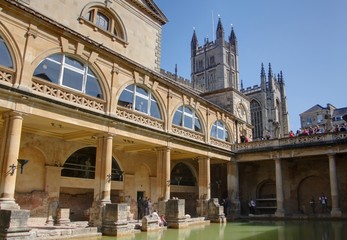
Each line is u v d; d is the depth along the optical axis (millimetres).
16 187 20797
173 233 19766
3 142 16203
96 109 20969
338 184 33750
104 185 20328
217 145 34750
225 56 104688
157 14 31109
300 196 36812
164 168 26328
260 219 32875
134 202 29359
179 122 29438
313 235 17750
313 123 84812
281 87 99688
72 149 24484
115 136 22625
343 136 30734
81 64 20750
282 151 34125
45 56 18375
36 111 17328
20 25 17312
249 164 40594
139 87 25156
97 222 19250
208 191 31500
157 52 30656
